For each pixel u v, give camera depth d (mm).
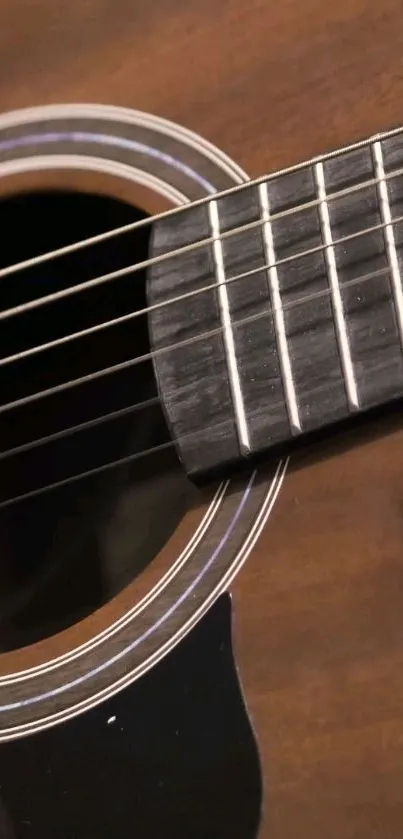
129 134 317
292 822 283
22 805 301
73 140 323
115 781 296
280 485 292
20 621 371
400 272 283
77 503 389
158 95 315
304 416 286
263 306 292
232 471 294
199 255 299
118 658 300
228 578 294
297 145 301
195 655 294
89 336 380
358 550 285
